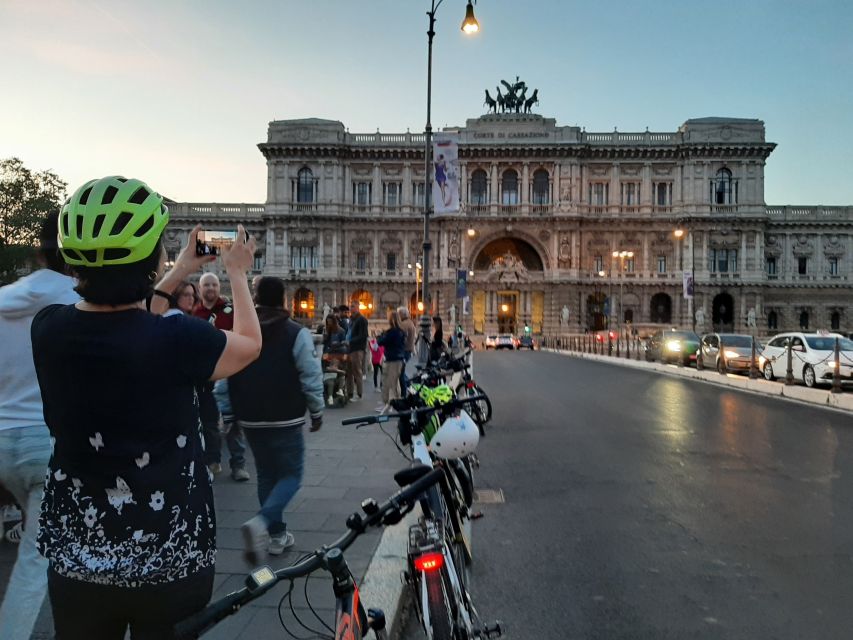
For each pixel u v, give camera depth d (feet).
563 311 248.73
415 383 30.35
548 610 18.85
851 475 34.24
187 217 265.95
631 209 257.34
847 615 18.35
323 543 22.65
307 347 21.58
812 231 270.87
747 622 17.99
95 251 8.61
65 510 8.73
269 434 21.57
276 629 16.40
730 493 30.96
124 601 8.66
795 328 270.46
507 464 37.60
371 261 258.78
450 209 85.10
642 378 94.68
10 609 14.17
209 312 31.68
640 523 26.63
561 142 252.21
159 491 8.70
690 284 186.70
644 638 17.16
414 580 14.44
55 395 8.73
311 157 257.34
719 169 256.11
